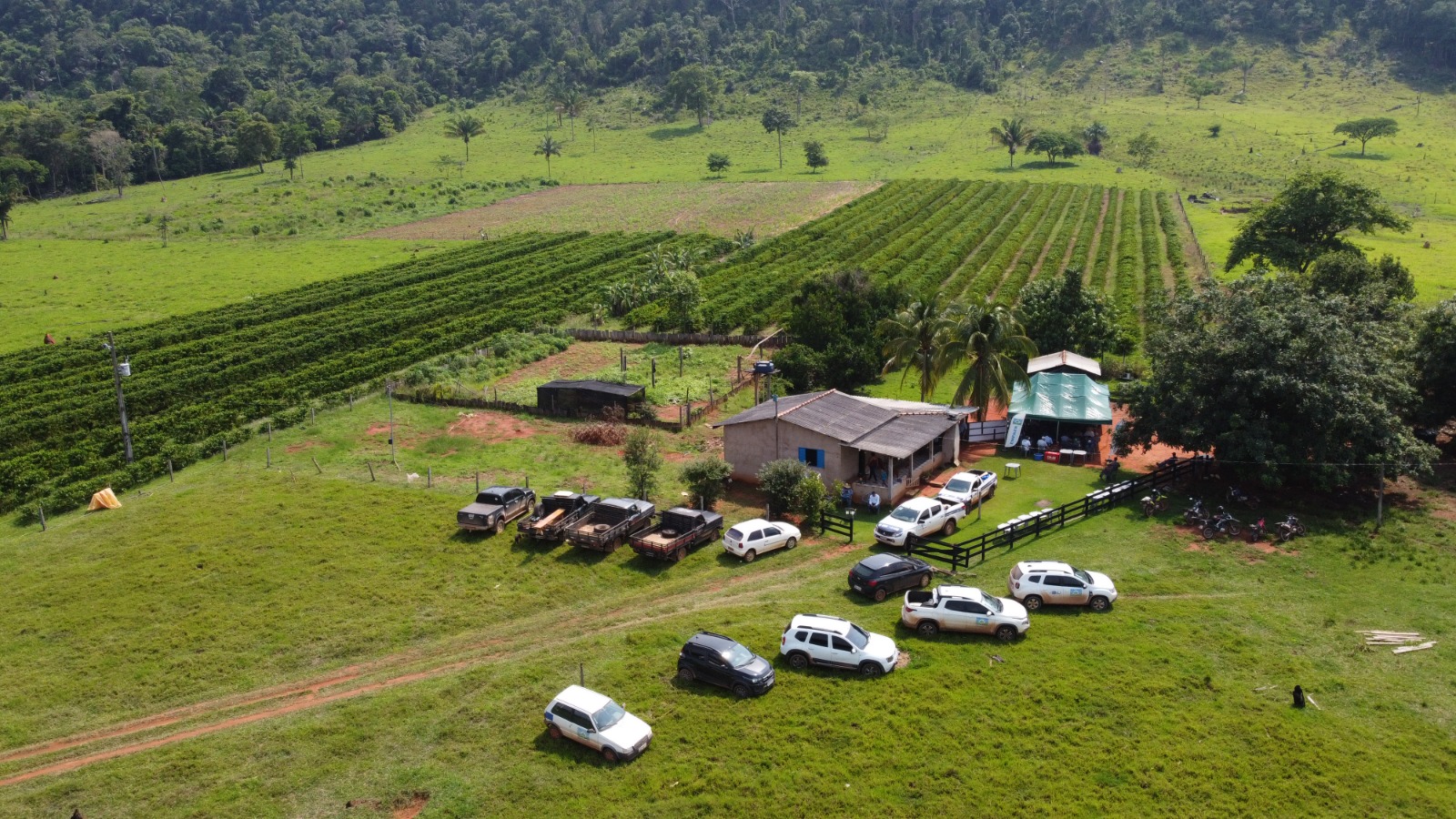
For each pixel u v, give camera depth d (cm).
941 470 6056
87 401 7750
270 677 3822
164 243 15988
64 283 13138
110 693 3741
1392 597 4225
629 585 4453
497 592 4403
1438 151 18950
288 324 10294
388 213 18338
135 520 5225
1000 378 6391
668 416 7106
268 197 19500
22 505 5894
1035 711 3306
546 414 7188
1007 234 13662
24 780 3184
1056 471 6009
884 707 3334
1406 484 5622
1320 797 2919
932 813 2845
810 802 2892
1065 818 2814
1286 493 5450
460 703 3450
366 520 5131
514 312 10425
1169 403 5516
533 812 2892
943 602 3816
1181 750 3109
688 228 15762
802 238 14012
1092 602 4053
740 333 9625
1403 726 3272
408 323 10256
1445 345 5897
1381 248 12319
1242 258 10350
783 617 3994
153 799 3012
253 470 6006
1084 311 8194
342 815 2927
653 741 3192
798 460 5397
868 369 7688
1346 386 5109
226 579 4538
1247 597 4212
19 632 4162
